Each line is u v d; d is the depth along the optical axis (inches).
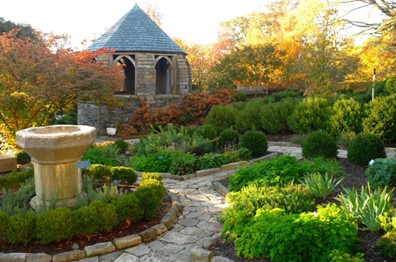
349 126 456.1
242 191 213.5
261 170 252.7
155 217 207.2
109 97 482.0
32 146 182.5
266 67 964.6
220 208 230.4
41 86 395.5
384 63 704.4
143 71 678.5
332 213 153.3
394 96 440.5
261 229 145.6
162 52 700.7
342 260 125.5
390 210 163.5
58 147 184.2
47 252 164.7
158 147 376.2
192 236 187.9
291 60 950.4
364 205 161.5
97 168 259.8
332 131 467.2
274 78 1005.8
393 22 592.4
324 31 743.7
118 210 187.8
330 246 134.8
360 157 313.7
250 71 978.1
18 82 397.1
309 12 770.2
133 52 679.1
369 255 137.6
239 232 156.2
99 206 181.3
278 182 230.8
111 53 671.1
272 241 137.3
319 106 499.8
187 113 729.0
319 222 143.1
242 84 1013.2
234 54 987.3
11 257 156.6
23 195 208.4
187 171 318.0
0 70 388.2
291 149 441.4
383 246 136.7
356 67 757.9
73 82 434.0
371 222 153.9
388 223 150.0
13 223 166.7
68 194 202.1
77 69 443.5
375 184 235.6
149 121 673.0
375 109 434.9
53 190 196.7
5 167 317.1
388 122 428.5
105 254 167.9
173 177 307.3
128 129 659.4
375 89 641.0
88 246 168.4
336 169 275.6
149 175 240.5
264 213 159.2
